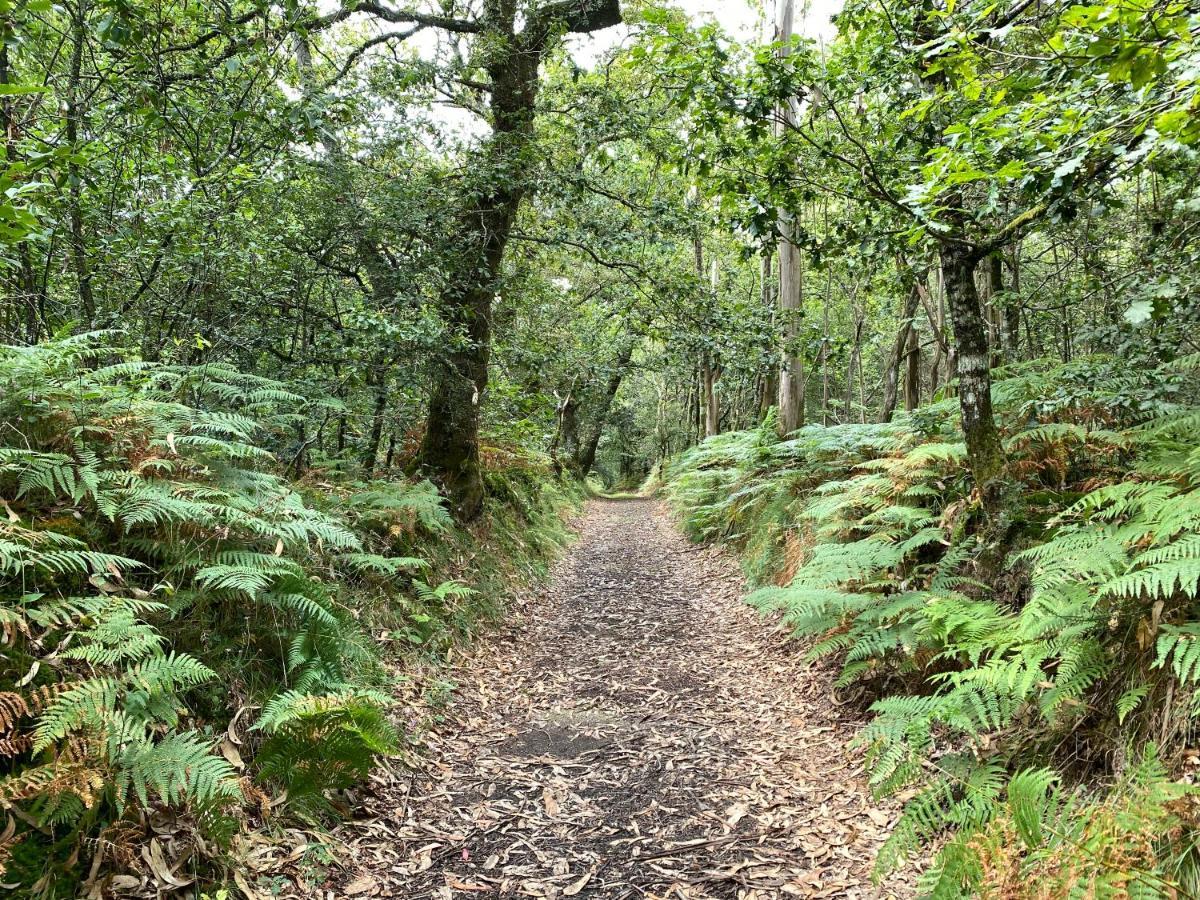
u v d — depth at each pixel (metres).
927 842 2.99
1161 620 2.69
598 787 3.74
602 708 4.91
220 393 4.75
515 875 2.95
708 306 8.58
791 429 10.87
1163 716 2.55
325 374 6.01
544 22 7.96
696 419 27.30
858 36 4.57
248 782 2.65
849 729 4.27
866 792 3.52
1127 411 4.35
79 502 3.22
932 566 4.51
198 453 4.05
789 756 4.06
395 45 7.62
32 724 2.35
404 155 7.08
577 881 2.91
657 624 7.24
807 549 6.52
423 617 5.23
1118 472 4.04
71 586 2.87
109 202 4.51
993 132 2.60
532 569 8.88
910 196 2.88
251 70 5.35
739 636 6.62
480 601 6.65
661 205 8.02
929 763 3.15
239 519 3.43
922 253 4.67
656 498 23.39
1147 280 4.21
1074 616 2.95
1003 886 2.04
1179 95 2.01
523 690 5.27
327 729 3.04
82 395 3.36
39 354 3.27
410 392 6.59
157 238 4.56
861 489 5.66
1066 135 2.84
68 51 4.97
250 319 5.65
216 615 3.37
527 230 9.57
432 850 3.13
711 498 12.93
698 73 4.39
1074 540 3.06
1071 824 2.28
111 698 2.35
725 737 4.38
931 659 3.73
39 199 3.61
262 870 2.64
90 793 2.07
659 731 4.50
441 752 4.10
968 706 3.18
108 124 4.57
